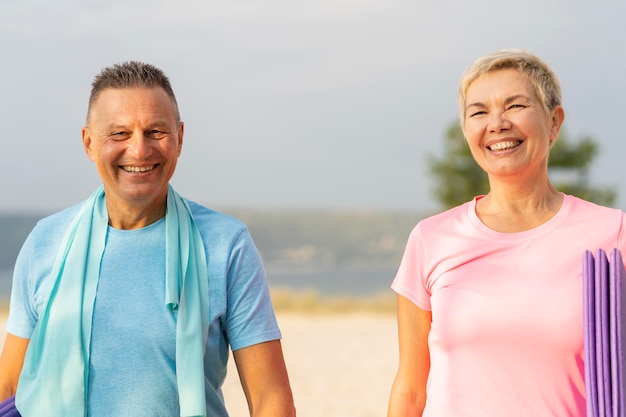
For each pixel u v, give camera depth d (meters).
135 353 3.93
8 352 4.21
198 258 4.09
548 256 3.81
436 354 3.92
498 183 3.98
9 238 179.88
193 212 4.25
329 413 11.70
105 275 4.06
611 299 3.53
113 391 3.91
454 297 3.88
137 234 4.14
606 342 3.51
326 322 25.02
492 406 3.70
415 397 4.15
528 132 3.86
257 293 4.13
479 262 3.91
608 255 3.78
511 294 3.75
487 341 3.75
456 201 32.78
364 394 13.02
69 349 3.94
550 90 3.92
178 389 3.88
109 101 3.96
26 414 3.96
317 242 195.12
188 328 3.93
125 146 3.94
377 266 121.88
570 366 3.67
